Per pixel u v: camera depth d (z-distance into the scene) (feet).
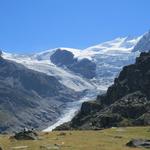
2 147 289.53
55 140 341.62
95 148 291.38
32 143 313.32
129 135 439.63
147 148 295.28
